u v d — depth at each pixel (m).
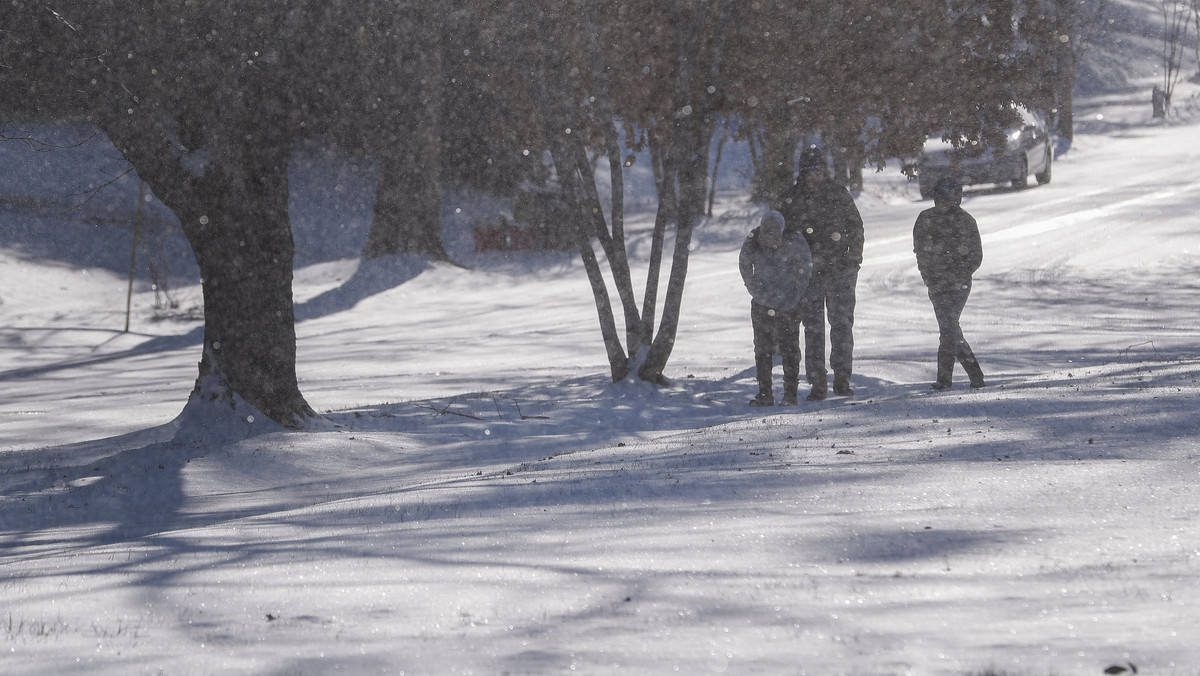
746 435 10.20
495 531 6.09
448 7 37.94
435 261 41.78
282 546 6.10
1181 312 22.05
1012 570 4.66
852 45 17.42
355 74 40.38
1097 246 31.77
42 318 34.69
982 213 40.28
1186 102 90.38
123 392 22.64
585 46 17.36
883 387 15.17
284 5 13.55
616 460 9.24
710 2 17.41
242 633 4.27
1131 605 4.07
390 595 4.75
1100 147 67.00
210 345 13.98
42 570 6.09
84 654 4.05
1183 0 106.88
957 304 13.35
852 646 3.76
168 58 13.12
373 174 51.50
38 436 16.55
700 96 17.47
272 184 13.80
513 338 26.72
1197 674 3.29
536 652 3.85
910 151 18.81
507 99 19.38
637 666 3.65
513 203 47.25
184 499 10.21
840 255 14.27
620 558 5.22
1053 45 18.55
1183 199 39.88
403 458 11.82
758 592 4.52
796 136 18.58
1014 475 6.71
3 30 12.77
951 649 3.67
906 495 6.36
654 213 53.06
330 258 44.00
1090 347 18.31
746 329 24.09
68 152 47.12
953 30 17.73
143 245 42.69
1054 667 3.42
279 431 13.47
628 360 16.98
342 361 25.03
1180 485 6.11
